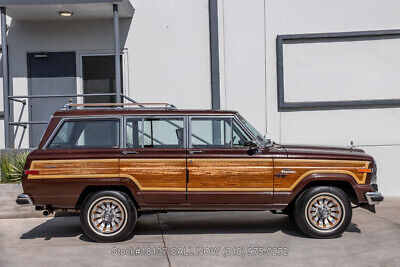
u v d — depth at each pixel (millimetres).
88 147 6570
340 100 10609
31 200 6438
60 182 6422
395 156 10508
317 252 5949
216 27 10672
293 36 10539
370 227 7371
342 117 10633
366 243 6379
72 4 9523
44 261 5656
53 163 6434
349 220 6551
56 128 6590
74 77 10953
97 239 6469
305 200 6547
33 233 7223
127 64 10875
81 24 10914
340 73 10625
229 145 6660
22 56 10875
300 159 6531
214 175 6496
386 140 10523
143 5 10828
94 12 10273
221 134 6688
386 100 10469
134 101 9961
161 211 6871
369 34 10500
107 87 10977
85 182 6418
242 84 10703
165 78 10852
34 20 10789
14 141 10758
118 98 9766
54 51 10898
